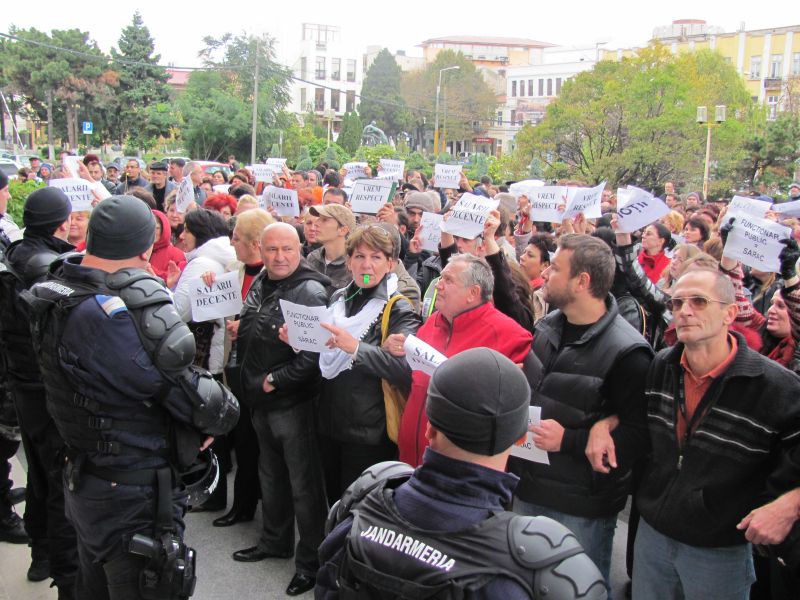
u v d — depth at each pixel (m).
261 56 49.84
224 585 4.10
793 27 67.44
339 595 1.72
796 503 2.54
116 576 2.77
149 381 2.66
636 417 3.04
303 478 4.06
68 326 2.66
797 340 3.61
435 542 1.58
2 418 4.15
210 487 3.08
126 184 10.72
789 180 33.88
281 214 7.95
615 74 33.50
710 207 9.28
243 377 4.09
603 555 3.23
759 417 2.65
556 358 3.24
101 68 48.28
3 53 47.19
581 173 33.84
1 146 50.25
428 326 3.61
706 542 2.74
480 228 4.22
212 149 44.16
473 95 79.12
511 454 3.25
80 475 2.73
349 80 98.31
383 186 7.27
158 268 5.39
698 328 2.68
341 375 3.89
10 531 4.44
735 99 38.09
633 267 4.41
